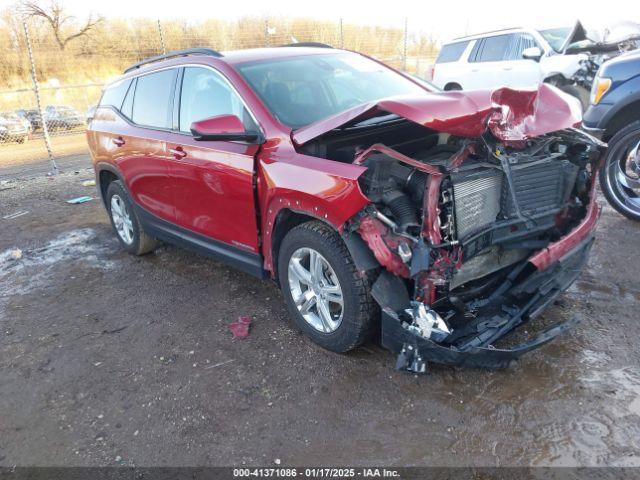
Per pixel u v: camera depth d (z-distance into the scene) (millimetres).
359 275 3006
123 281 4977
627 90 4996
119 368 3541
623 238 4805
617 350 3219
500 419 2744
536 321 3562
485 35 11438
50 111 19125
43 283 5113
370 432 2746
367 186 2904
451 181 2777
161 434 2893
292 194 3143
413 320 2773
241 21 20203
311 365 3334
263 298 4301
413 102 2822
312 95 3814
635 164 5000
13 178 10750
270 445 2734
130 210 5277
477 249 2941
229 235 3943
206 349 3646
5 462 2811
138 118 4820
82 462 2752
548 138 3217
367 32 19203
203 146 3883
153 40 21484
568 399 2838
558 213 3344
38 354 3814
